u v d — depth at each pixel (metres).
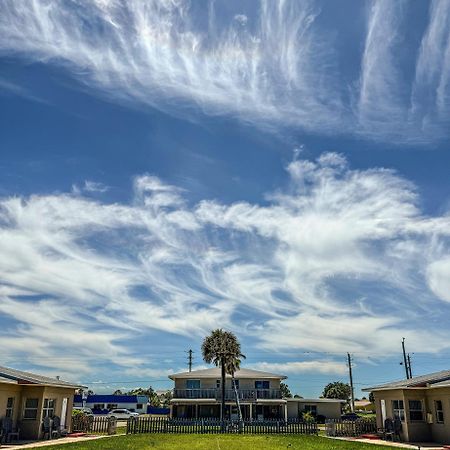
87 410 69.31
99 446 23.06
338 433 32.50
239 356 52.44
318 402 60.38
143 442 25.81
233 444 25.47
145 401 80.75
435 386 26.41
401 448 23.12
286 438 30.30
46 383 26.73
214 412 55.09
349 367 66.50
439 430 26.53
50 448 21.52
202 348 52.69
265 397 55.59
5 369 28.53
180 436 31.28
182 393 55.53
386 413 30.47
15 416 26.14
